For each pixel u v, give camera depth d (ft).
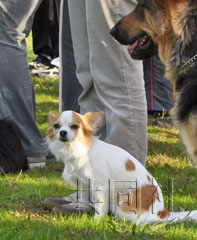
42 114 40.50
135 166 20.07
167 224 19.27
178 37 19.92
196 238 17.88
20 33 27.45
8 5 26.86
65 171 20.42
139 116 23.09
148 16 20.52
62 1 25.48
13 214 20.63
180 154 30.71
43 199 22.75
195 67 19.51
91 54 23.13
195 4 19.30
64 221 19.70
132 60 22.75
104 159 19.76
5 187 24.61
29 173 27.91
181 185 25.11
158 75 39.24
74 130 19.80
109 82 23.03
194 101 19.19
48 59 54.44
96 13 22.47
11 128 28.17
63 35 32.65
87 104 25.71
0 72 27.71
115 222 18.99
